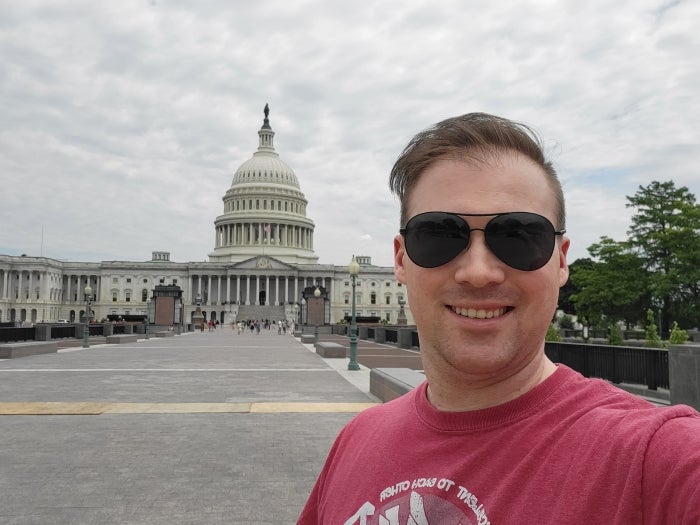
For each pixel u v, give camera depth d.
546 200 0.49
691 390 2.89
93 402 3.92
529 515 0.39
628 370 4.04
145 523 1.73
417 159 0.51
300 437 2.89
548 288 0.47
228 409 3.67
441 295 0.47
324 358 8.27
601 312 14.51
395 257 0.58
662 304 14.10
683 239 12.98
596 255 14.63
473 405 0.48
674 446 0.35
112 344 11.90
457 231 0.46
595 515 0.36
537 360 0.48
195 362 7.34
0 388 4.62
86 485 2.10
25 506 1.88
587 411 0.42
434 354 0.49
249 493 2.02
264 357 8.37
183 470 2.29
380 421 0.57
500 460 0.43
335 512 0.53
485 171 0.47
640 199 13.98
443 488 0.44
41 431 3.01
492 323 0.45
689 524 0.32
